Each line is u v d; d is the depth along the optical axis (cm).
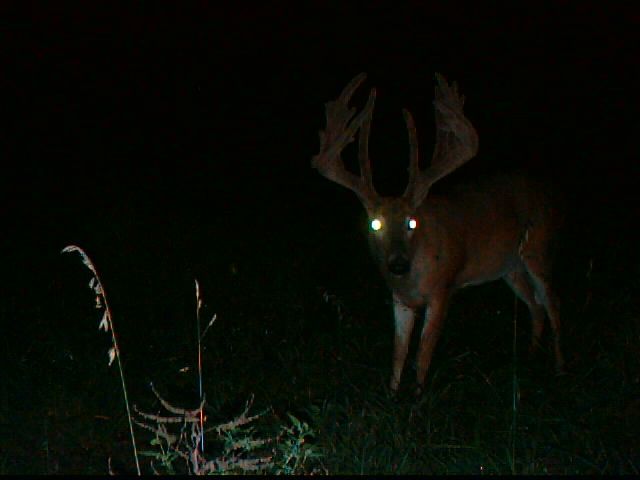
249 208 1420
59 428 739
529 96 1728
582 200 1368
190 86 1948
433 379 764
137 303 993
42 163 1698
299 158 1675
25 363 857
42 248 1202
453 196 870
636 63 1794
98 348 883
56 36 2077
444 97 815
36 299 1016
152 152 1745
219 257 1137
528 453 654
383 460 651
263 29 2066
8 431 737
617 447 666
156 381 821
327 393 789
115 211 1229
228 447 612
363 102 1825
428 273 827
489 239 883
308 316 973
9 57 2034
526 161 1510
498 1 1958
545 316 957
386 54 1973
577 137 1584
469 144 809
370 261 1113
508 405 730
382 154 1530
